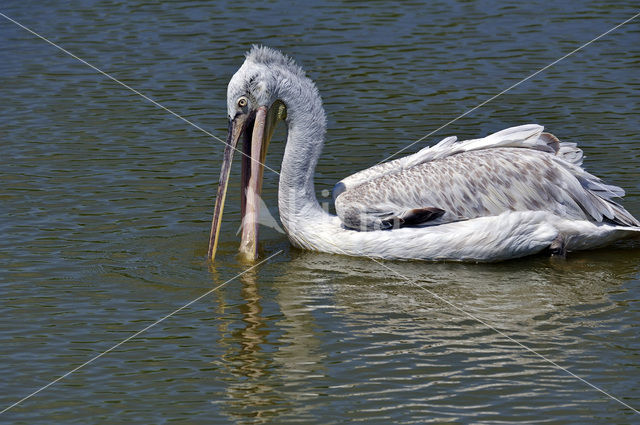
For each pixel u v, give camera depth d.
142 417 9.16
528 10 23.67
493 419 8.99
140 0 25.22
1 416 9.21
